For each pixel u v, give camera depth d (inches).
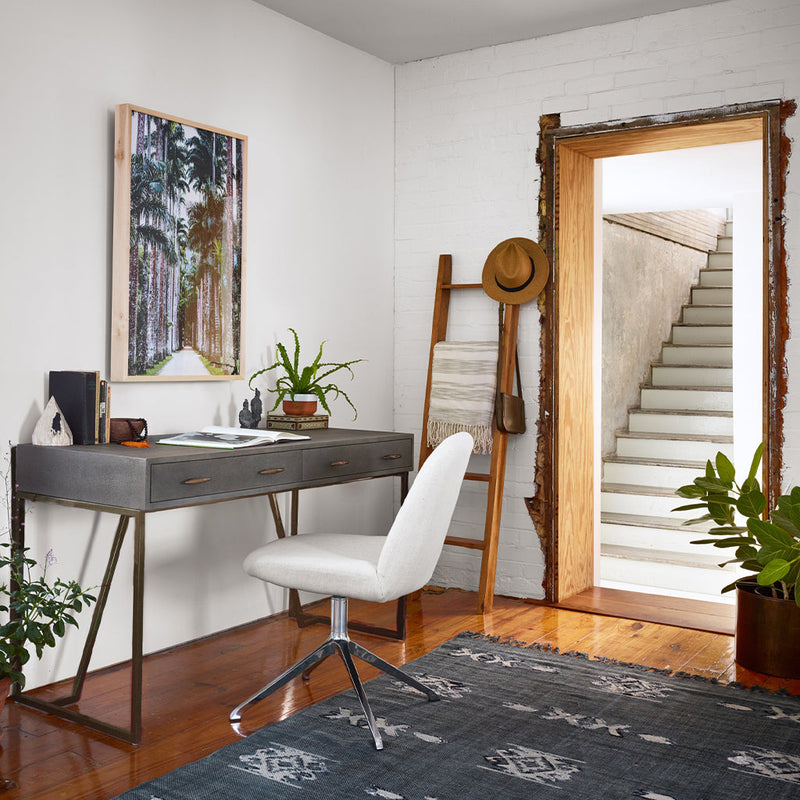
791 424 140.0
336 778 90.1
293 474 119.6
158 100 128.3
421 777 90.7
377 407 175.9
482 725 104.0
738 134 153.0
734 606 159.2
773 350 140.7
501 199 166.6
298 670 106.2
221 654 130.5
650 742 99.9
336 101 163.0
